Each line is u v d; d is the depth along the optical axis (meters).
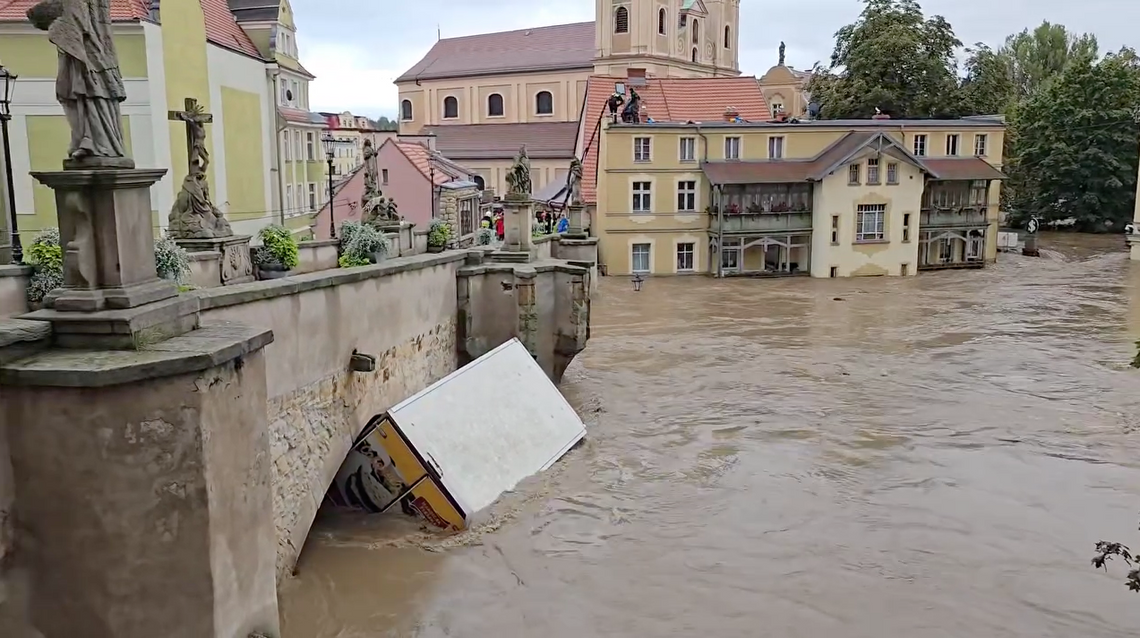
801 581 14.26
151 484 7.27
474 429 17.59
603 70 76.06
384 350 16.75
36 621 7.43
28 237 24.56
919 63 64.69
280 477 12.77
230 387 7.77
